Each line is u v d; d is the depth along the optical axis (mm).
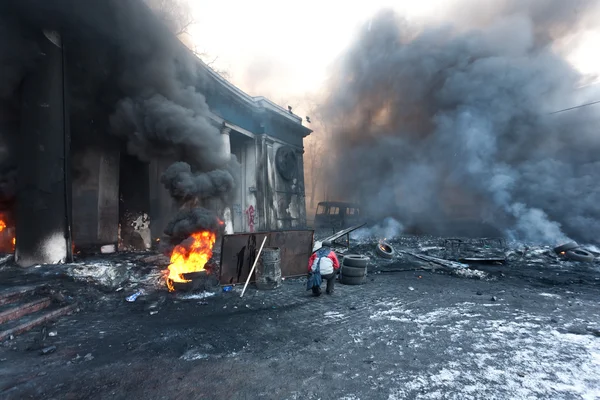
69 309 5367
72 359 3590
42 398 2807
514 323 4770
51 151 7496
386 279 8242
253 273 7578
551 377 3111
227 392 2902
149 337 4297
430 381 3062
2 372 3271
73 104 9523
